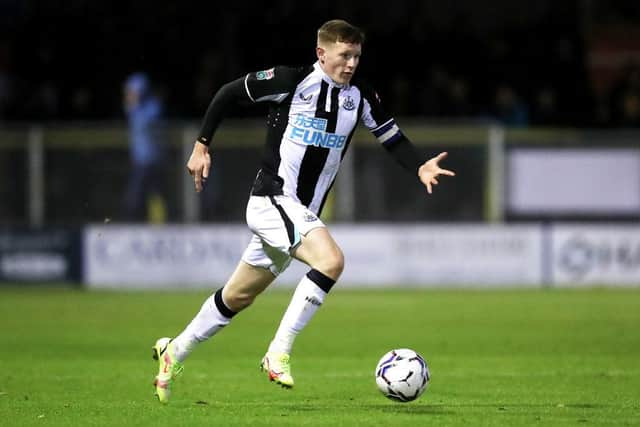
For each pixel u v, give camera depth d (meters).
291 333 26.09
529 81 80.56
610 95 76.25
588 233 68.19
